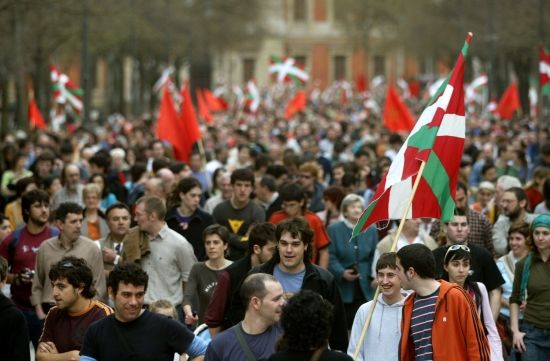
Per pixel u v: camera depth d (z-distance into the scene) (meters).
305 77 117.69
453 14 145.75
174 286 26.95
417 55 171.38
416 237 28.53
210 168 48.41
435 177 21.59
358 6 197.00
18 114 92.25
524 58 129.38
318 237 28.88
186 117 43.31
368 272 30.72
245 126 93.94
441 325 19.20
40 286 26.39
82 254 26.09
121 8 109.62
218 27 167.25
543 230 24.17
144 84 176.38
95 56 160.88
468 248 22.75
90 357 18.06
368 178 41.72
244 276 21.88
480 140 70.88
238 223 31.42
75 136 75.69
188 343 18.19
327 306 15.38
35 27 96.00
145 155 52.66
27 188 35.56
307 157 46.56
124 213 28.47
